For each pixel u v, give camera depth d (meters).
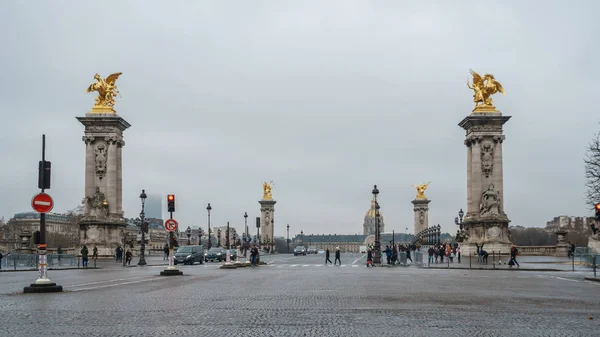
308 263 87.56
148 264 81.44
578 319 19.94
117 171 101.56
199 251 86.88
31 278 44.84
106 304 24.12
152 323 18.69
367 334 16.62
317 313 21.28
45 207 30.91
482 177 99.25
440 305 24.06
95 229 97.31
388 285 36.06
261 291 30.95
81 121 99.25
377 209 83.38
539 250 95.38
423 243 142.50
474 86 101.69
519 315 20.88
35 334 16.48
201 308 22.77
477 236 97.94
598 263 63.25
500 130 99.38
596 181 95.31
